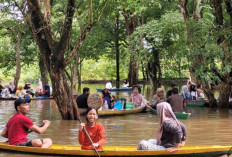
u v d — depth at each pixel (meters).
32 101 18.41
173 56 22.23
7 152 7.00
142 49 23.53
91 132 6.73
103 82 40.88
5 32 24.97
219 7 14.10
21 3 12.50
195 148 6.45
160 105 6.32
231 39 13.34
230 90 15.73
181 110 12.28
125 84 28.44
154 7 23.86
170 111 6.25
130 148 7.09
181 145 6.47
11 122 7.09
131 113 13.45
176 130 6.07
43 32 11.49
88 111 6.70
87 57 31.12
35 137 8.96
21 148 6.90
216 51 12.74
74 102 11.84
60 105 11.76
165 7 24.69
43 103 17.41
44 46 11.52
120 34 31.36
